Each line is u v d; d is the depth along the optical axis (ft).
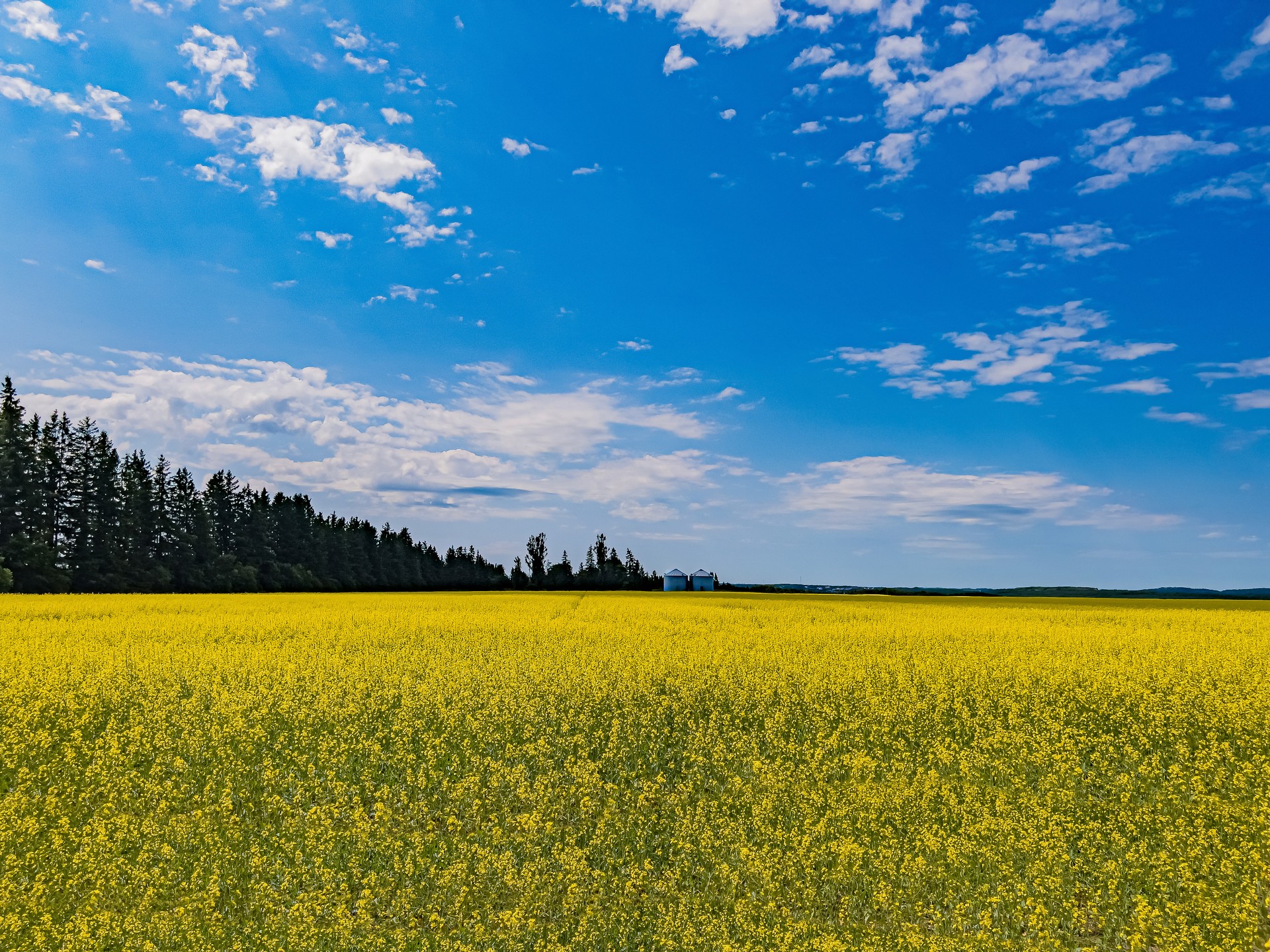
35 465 214.90
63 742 41.86
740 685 55.93
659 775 37.14
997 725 45.91
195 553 267.39
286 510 337.52
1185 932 22.97
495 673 57.57
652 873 26.94
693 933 22.61
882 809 32.35
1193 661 64.90
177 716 45.75
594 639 79.82
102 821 30.71
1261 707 50.75
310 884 26.18
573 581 462.60
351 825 31.01
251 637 79.92
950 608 145.48
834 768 38.04
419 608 124.88
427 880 26.07
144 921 23.86
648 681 56.08
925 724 46.73
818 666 61.31
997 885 25.54
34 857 28.25
